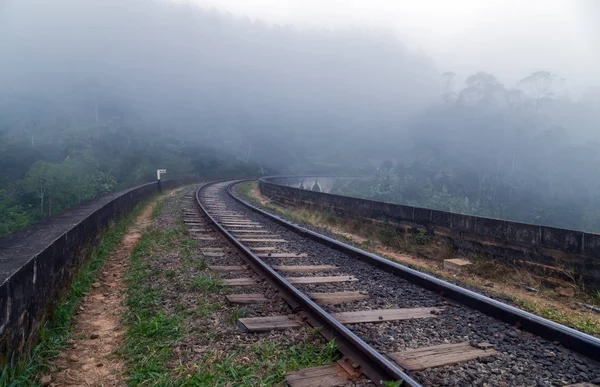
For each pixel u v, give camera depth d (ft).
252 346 13.57
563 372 12.25
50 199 86.28
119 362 13.41
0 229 61.46
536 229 25.08
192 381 11.46
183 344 13.99
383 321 16.17
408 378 10.68
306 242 33.94
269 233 37.83
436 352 13.25
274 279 20.94
